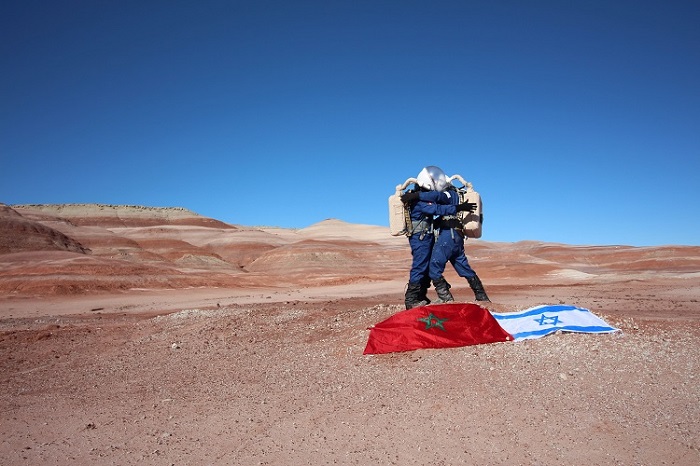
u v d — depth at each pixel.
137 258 79.38
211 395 7.75
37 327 19.33
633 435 5.50
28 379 9.98
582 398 6.35
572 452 5.30
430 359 7.87
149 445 6.18
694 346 7.72
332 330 10.72
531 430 5.72
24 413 7.71
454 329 8.52
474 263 61.16
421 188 10.00
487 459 5.30
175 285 42.78
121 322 19.58
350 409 6.61
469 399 6.52
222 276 55.38
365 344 8.97
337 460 5.48
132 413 7.32
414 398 6.72
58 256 51.62
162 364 10.09
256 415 6.75
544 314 9.05
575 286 27.78
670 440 5.37
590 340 8.04
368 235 146.38
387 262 86.44
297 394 7.32
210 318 15.03
